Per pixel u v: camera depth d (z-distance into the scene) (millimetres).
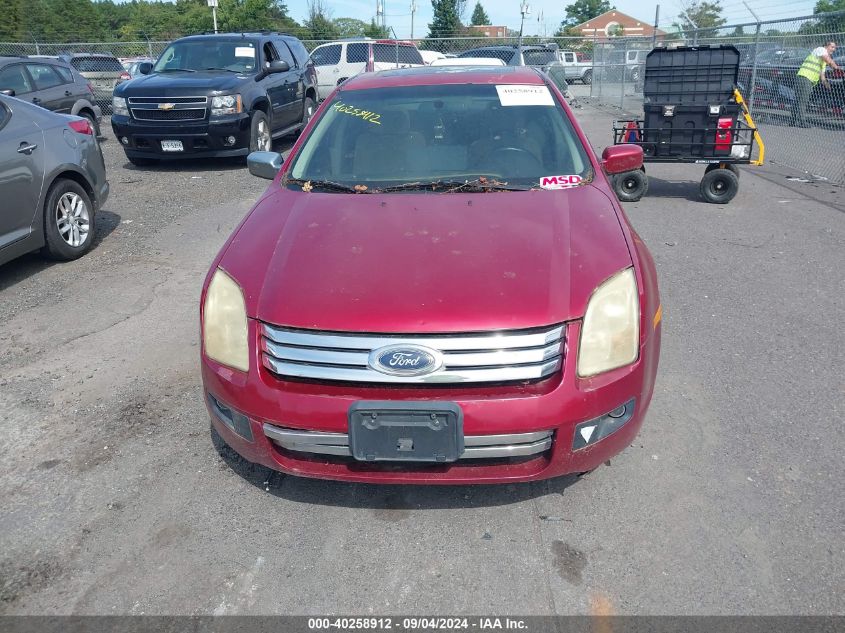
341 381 2531
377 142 3846
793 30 11930
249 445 2717
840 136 10125
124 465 3260
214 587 2525
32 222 5742
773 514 2820
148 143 10352
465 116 3951
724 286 5387
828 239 6566
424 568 2594
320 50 18000
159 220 7637
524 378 2486
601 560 2605
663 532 2740
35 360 4340
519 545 2695
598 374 2566
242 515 2902
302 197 3443
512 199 3283
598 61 21922
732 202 8219
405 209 3215
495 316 2492
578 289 2619
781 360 4133
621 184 8203
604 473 3113
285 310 2609
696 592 2443
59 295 5441
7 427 3594
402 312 2520
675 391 3805
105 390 3949
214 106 10180
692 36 16609
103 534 2807
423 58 18578
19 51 22781
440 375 2465
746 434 3381
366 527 2816
